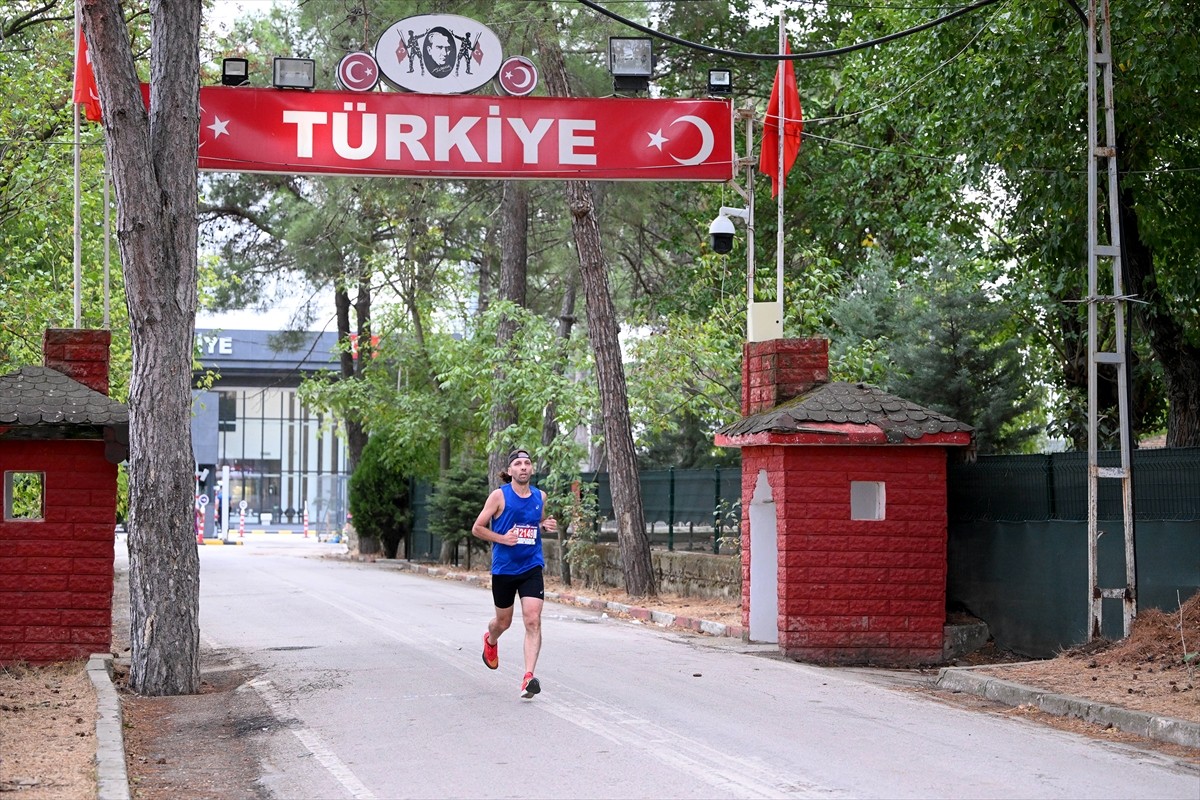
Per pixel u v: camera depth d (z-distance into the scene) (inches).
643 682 464.1
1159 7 596.1
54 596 524.1
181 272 474.3
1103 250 539.8
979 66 706.8
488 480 1261.1
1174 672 444.1
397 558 1525.6
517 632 644.1
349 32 1075.9
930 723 390.0
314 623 690.2
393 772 319.9
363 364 1651.1
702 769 315.9
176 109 474.9
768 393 629.3
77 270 553.0
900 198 1091.3
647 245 1337.4
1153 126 645.9
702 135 654.5
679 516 887.7
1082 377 999.6
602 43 984.3
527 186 1160.2
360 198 1288.1
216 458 2417.6
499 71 631.2
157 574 463.8
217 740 374.3
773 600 632.4
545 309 1551.4
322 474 2262.6
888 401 597.0
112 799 280.5
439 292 1402.6
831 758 330.3
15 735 356.2
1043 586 570.6
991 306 995.9
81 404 524.7
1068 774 317.1
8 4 909.8
